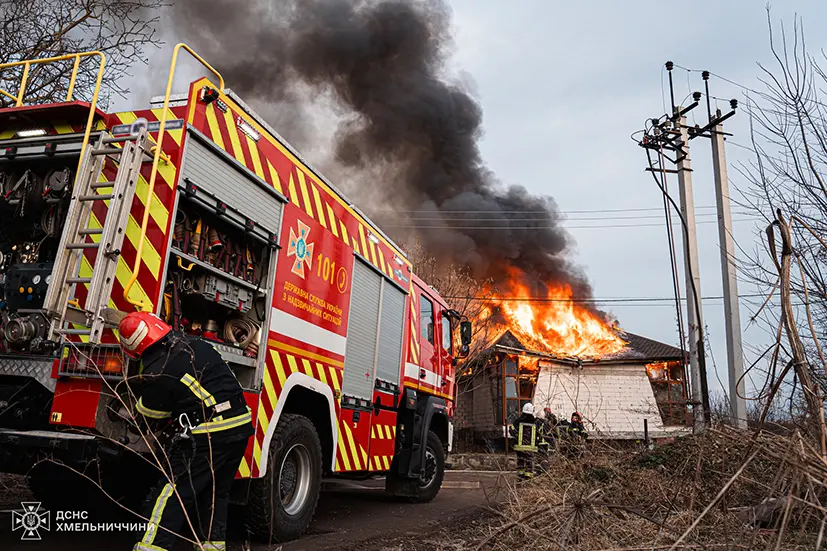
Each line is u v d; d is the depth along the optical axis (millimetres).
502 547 4422
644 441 6883
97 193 4086
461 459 18906
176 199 4102
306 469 5648
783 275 3602
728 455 4359
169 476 3555
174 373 3660
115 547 4770
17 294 4273
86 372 3764
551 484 5730
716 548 3541
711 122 13453
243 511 5031
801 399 4059
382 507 8156
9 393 4027
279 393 5156
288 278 5359
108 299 3805
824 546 3324
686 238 13602
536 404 22953
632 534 4230
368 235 7156
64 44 9555
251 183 4953
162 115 4277
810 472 2838
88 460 3672
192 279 4430
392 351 7785
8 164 4551
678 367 26109
